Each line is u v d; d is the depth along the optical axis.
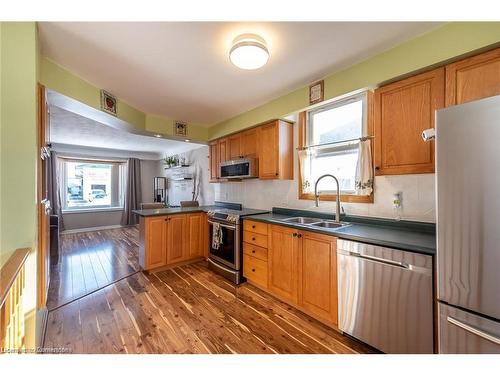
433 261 1.33
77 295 2.53
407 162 1.67
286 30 1.57
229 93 2.65
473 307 1.06
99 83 2.36
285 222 2.34
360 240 1.68
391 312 1.51
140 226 3.28
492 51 1.35
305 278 2.11
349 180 2.48
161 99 2.82
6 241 1.35
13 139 1.37
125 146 5.75
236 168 3.32
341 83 2.11
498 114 0.98
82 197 6.23
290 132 2.96
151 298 2.47
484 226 1.02
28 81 1.40
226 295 2.54
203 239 3.65
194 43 1.71
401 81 1.72
